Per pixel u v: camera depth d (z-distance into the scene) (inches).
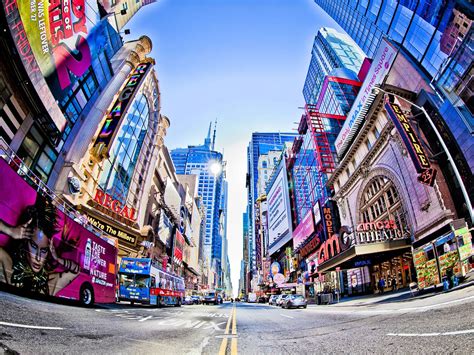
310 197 2778.1
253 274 6131.9
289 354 192.2
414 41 1448.1
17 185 372.2
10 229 356.8
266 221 4416.8
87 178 1024.9
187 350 207.5
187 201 3004.4
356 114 1600.6
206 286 4372.5
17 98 692.7
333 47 3828.7
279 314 657.6
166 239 1959.9
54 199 469.4
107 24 1185.4
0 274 337.7
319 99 3132.4
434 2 1325.0
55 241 432.5
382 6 1856.5
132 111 1397.6
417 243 976.3
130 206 1384.1
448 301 401.1
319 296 1142.3
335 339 245.0
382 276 1228.5
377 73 1471.5
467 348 159.8
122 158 1298.0
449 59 1021.8
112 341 221.3
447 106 978.7
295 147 3417.8
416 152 928.9
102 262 561.3
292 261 2669.8
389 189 1203.9
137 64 1375.5
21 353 155.9
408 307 450.3
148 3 1658.5
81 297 485.1
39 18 719.1
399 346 188.5
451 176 927.7
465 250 562.6
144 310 648.4
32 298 409.1
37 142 795.4
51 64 787.4
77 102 981.8
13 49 621.9
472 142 858.8
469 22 1112.8
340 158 1760.6
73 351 175.2
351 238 1079.0
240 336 285.7
